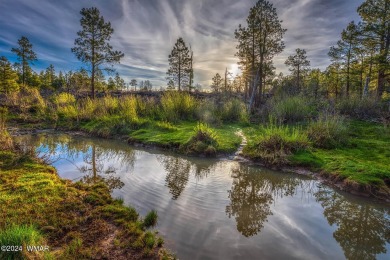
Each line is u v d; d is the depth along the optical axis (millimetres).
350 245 4434
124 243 3982
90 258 3555
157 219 4992
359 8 21578
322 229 4992
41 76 53844
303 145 10031
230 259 3830
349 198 6629
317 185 7605
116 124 15500
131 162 9695
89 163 9430
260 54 21641
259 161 9523
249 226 4938
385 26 20438
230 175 8352
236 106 18594
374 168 7547
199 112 17641
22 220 4297
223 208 5746
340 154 9453
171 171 8625
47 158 9055
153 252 3836
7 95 22531
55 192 5676
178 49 34750
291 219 5383
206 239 4352
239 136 13258
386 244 4508
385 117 13945
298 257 4004
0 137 8922
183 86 35969
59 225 4324
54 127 16938
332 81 34281
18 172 6926
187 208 5602
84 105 20250
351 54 26703
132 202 5781
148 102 19547
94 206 5258
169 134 13312
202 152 10664
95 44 24438
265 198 6582
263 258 3910
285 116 15461
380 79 21406
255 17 21047
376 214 5773
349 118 14570
